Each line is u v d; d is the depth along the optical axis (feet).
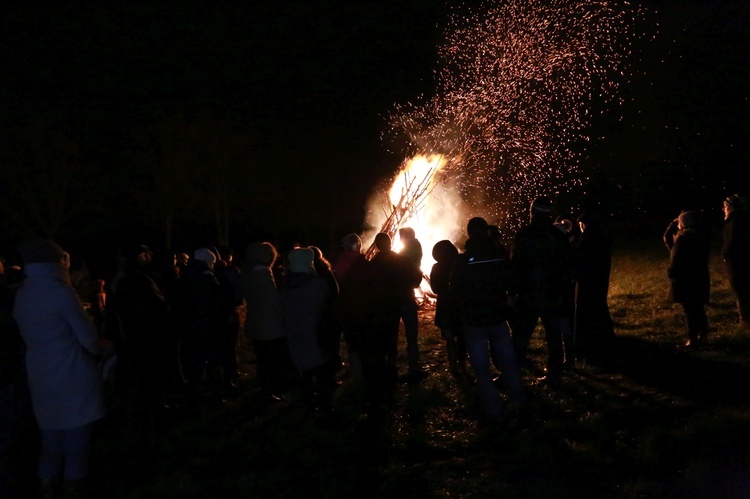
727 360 25.34
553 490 16.25
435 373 27.68
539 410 21.94
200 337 25.04
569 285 26.37
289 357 25.30
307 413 23.48
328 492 17.13
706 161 85.92
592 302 26.40
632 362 26.17
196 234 141.79
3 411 16.55
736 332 28.81
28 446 17.16
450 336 26.94
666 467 17.13
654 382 23.76
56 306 16.39
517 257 22.26
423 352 32.19
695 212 27.43
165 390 24.21
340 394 25.30
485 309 20.92
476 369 21.20
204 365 25.52
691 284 27.09
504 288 21.09
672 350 27.43
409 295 27.25
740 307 30.09
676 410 20.95
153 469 19.30
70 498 17.11
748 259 29.68
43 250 16.63
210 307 25.11
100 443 21.38
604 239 26.53
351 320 22.08
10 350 16.61
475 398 23.66
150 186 128.88
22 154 117.08
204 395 26.58
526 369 26.76
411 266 22.82
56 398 16.58
